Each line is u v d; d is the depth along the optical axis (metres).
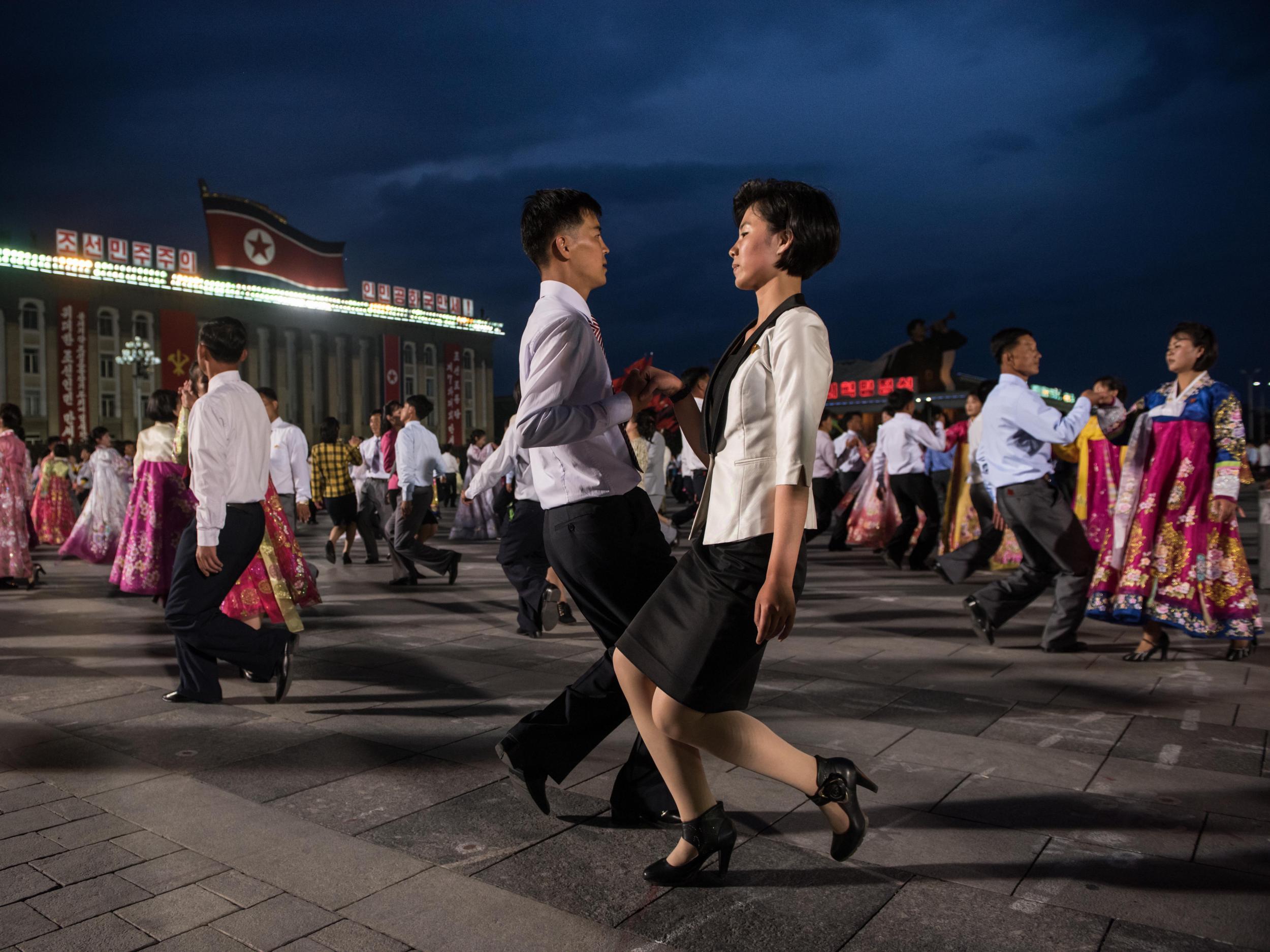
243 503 3.91
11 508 7.99
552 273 2.67
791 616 1.84
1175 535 4.62
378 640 5.41
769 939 1.96
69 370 47.12
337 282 60.12
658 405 2.52
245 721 3.65
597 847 2.43
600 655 4.96
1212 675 4.40
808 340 1.91
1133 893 2.16
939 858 2.35
